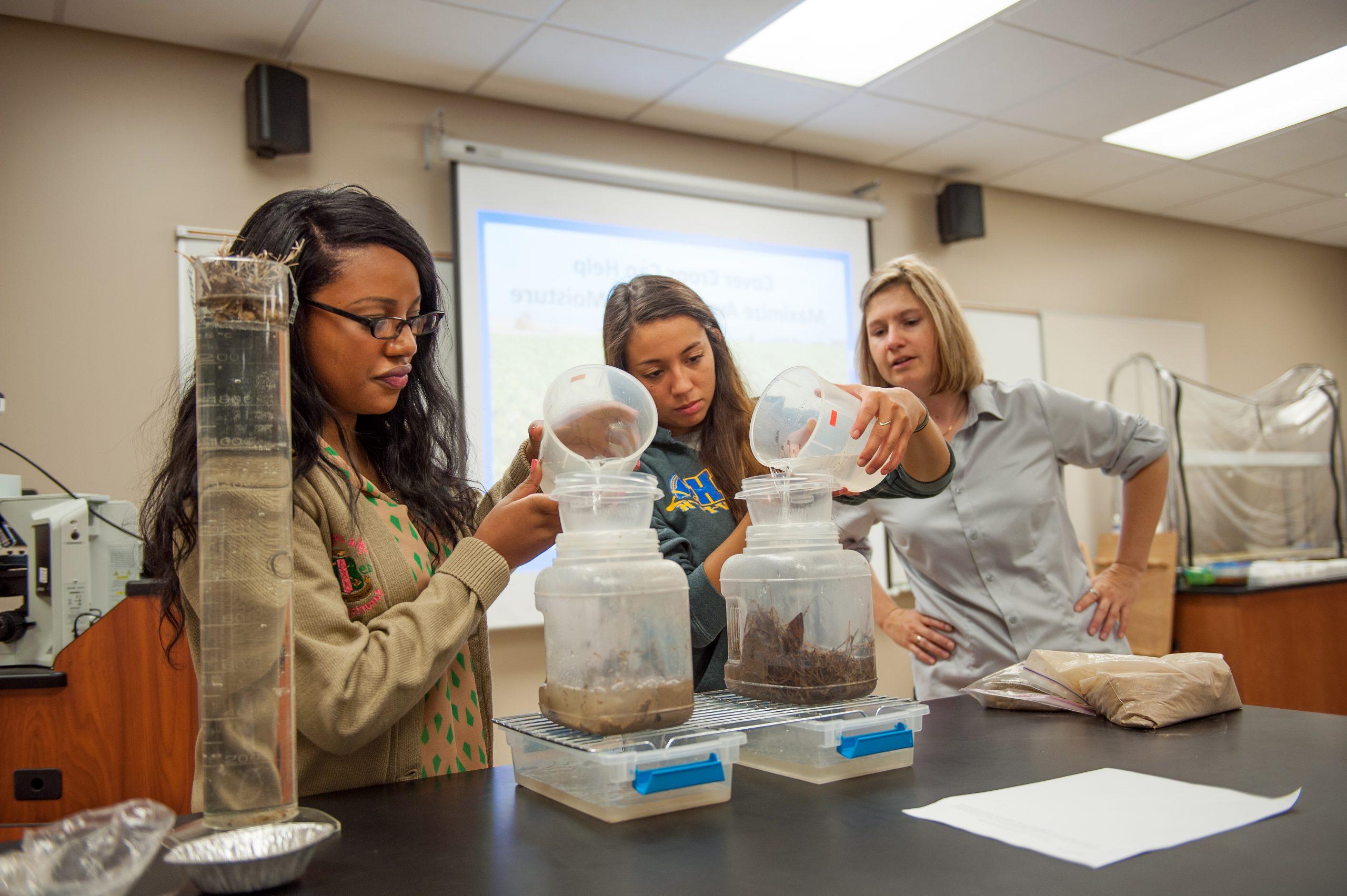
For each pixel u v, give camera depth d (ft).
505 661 10.51
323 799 2.52
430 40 9.57
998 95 11.47
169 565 2.64
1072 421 6.01
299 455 2.72
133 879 1.66
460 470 3.61
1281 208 16.52
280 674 2.01
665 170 11.81
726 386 4.46
